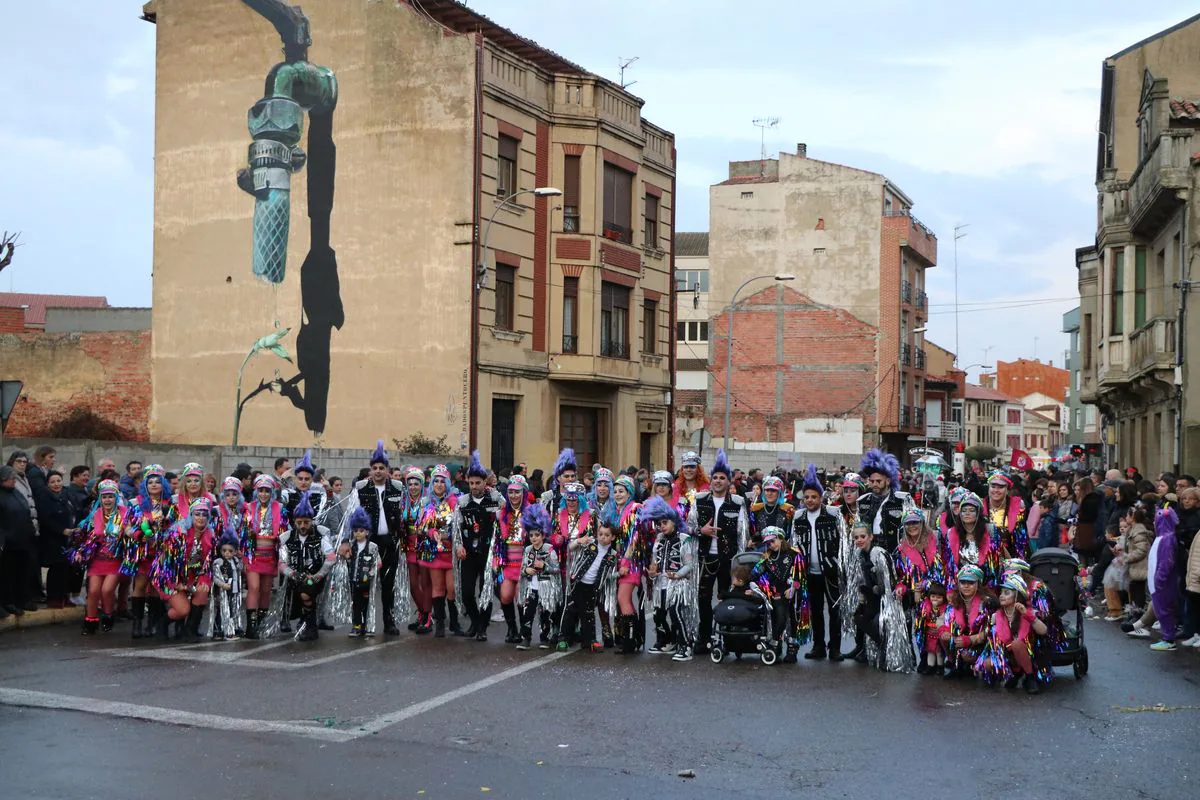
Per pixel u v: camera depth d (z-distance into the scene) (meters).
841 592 13.62
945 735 9.98
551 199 34.62
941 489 19.62
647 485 22.00
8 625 15.59
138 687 11.65
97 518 15.33
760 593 13.55
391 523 15.70
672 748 9.45
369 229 33.34
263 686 11.77
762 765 8.98
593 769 8.80
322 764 8.83
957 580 12.44
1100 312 35.94
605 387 36.56
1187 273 27.48
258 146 35.09
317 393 34.03
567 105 34.81
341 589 15.34
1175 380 28.17
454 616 15.73
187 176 36.28
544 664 13.30
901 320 63.72
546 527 14.63
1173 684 12.44
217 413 35.66
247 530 15.27
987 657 12.09
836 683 12.30
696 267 79.00
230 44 35.66
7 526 15.42
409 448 32.06
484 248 31.17
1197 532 14.73
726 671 12.99
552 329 34.62
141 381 36.94
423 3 34.25
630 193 37.25
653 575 13.95
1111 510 20.72
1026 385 146.12
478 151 31.81
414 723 10.20
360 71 33.59
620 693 11.64
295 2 34.59
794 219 64.44
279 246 34.75
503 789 8.26
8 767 8.62
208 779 8.38
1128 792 8.36
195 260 36.12
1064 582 12.80
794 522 13.93
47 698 11.04
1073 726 10.36
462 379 31.67
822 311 63.75
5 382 17.84
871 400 62.78
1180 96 37.16
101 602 15.57
